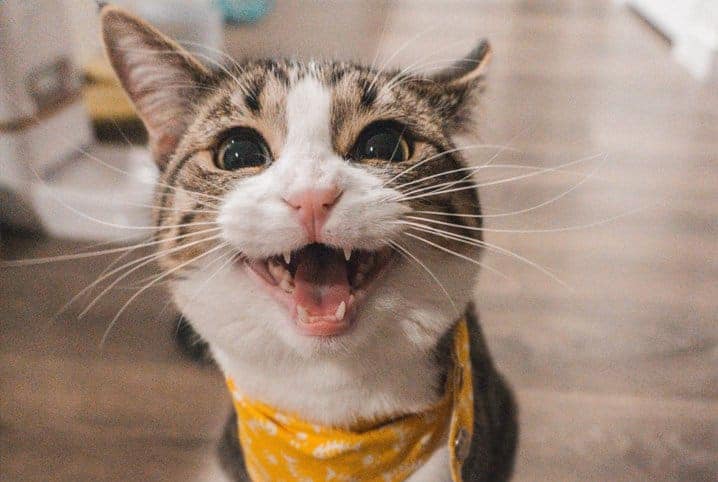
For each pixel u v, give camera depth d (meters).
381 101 0.27
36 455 0.39
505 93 0.71
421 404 0.28
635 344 0.44
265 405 0.29
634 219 0.55
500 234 0.53
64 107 0.53
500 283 0.49
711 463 0.38
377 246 0.25
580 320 0.46
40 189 0.51
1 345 0.44
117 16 0.28
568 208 0.56
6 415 0.41
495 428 0.33
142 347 0.44
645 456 0.38
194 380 0.42
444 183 0.26
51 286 0.48
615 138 0.65
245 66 0.29
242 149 0.26
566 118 0.68
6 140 0.50
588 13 0.97
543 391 0.42
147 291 0.47
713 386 0.42
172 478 0.37
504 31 0.86
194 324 0.28
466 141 0.30
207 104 0.28
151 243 0.29
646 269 0.51
